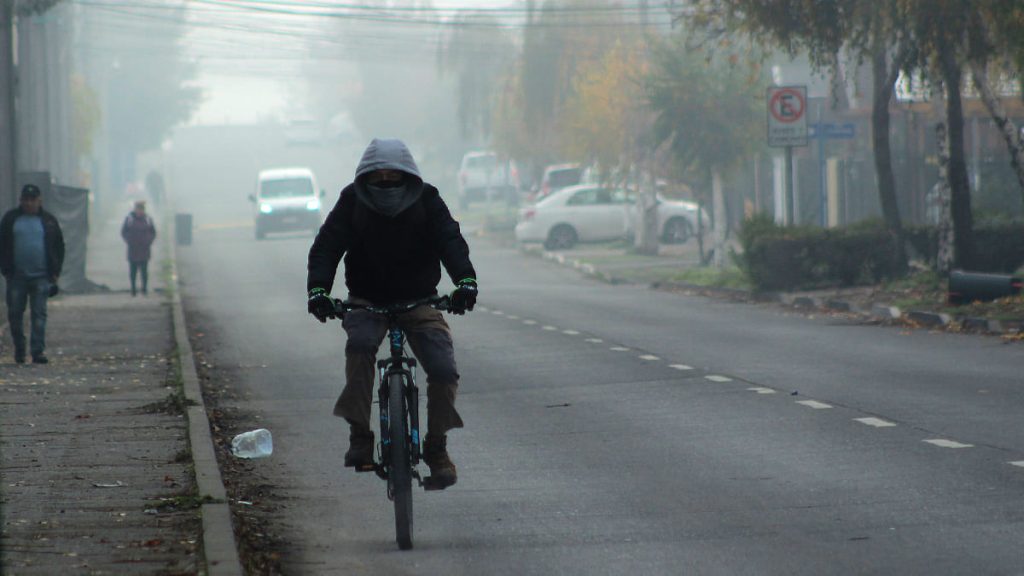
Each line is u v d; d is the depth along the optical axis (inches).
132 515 1028.5
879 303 2947.8
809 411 1563.7
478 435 1472.7
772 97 3405.5
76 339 2605.8
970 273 2778.1
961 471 1187.3
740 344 2340.1
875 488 1129.4
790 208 3474.4
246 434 1360.7
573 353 2255.2
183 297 3991.1
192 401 1676.9
